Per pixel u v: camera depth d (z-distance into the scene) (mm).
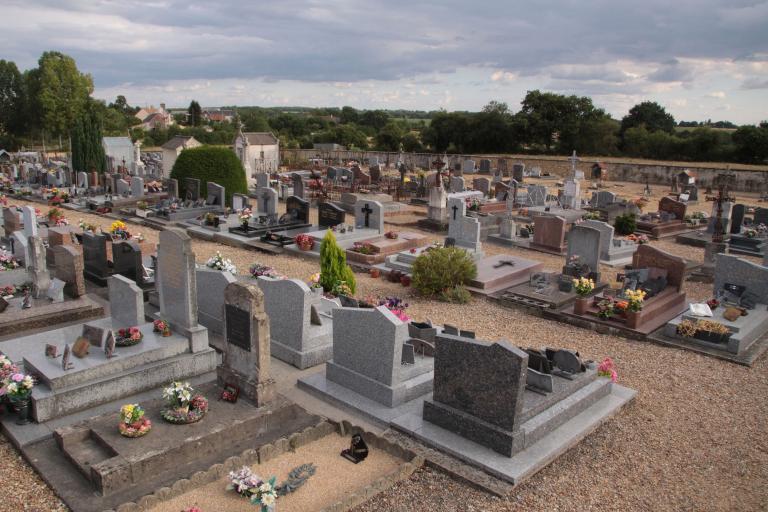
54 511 7680
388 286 18547
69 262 15445
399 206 32750
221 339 13523
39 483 8297
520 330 14977
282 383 11562
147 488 8031
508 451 8820
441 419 9594
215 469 8422
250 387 9914
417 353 11859
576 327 15273
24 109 91000
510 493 8266
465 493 8305
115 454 8406
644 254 17156
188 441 8680
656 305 15406
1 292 15148
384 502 8078
